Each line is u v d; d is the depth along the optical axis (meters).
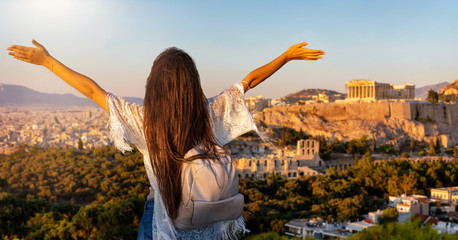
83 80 3.35
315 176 112.12
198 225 3.07
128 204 37.28
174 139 3.07
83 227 37.28
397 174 108.69
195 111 3.17
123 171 107.00
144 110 3.17
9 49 3.34
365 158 125.00
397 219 62.12
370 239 17.11
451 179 115.31
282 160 127.44
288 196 92.94
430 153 177.38
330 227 59.62
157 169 3.06
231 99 3.51
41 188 95.25
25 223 47.72
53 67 3.38
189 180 3.00
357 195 98.00
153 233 3.17
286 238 17.31
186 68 3.18
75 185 99.06
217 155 3.11
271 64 3.68
